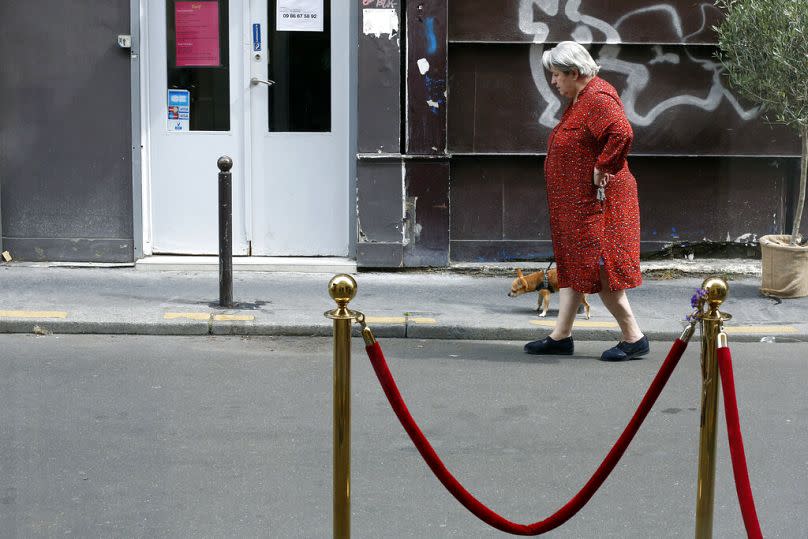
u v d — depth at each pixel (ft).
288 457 17.66
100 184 31.78
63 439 18.37
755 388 21.95
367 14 31.04
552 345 24.44
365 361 23.77
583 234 23.18
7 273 30.78
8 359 23.39
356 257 32.01
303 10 31.71
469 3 31.65
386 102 31.40
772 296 29.32
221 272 27.30
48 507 15.44
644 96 32.42
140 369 22.80
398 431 19.08
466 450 18.15
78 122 31.60
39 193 31.83
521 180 32.71
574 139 22.93
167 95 31.99
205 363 23.36
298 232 32.45
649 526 15.14
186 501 15.76
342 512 12.87
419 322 26.08
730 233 33.24
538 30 31.81
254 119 32.01
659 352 24.82
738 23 28.99
